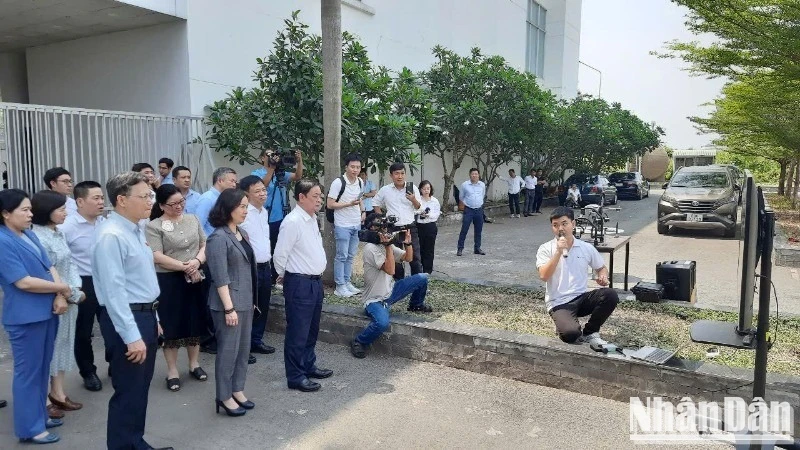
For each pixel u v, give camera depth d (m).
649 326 5.73
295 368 4.61
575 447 3.77
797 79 9.80
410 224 7.64
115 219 3.29
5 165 6.82
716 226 12.88
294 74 9.06
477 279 8.09
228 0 9.97
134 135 8.37
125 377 3.30
